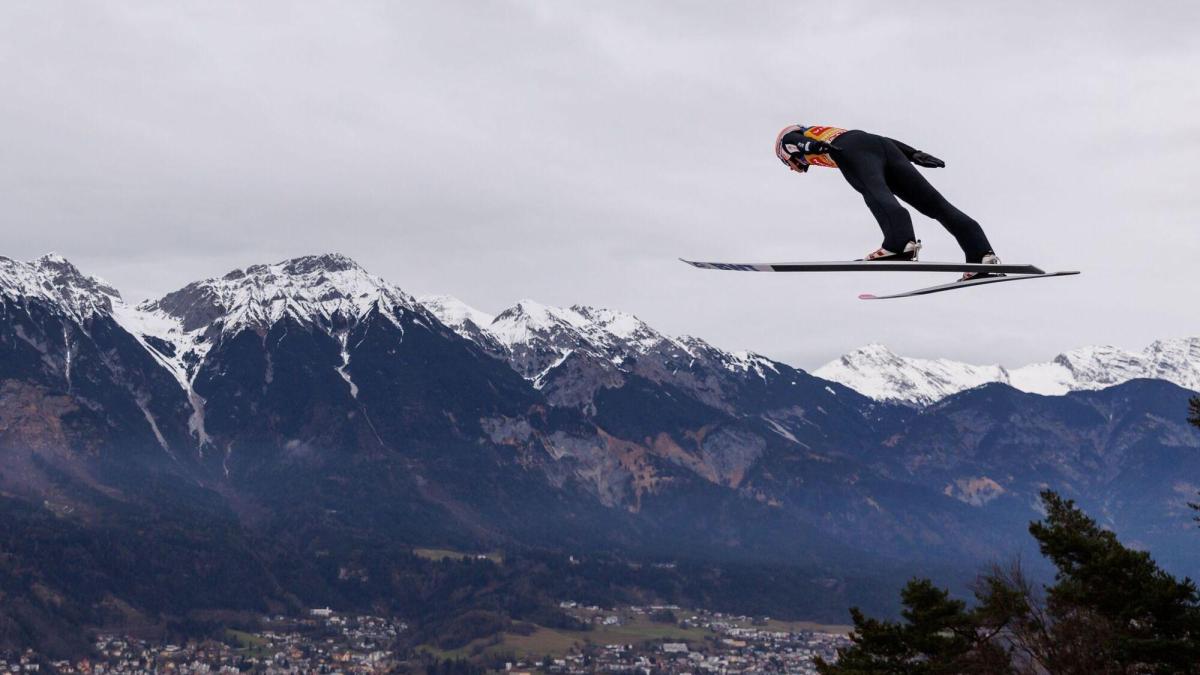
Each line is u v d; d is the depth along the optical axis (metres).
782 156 13.95
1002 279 12.88
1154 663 42.09
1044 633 46.72
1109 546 45.94
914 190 13.34
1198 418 48.38
